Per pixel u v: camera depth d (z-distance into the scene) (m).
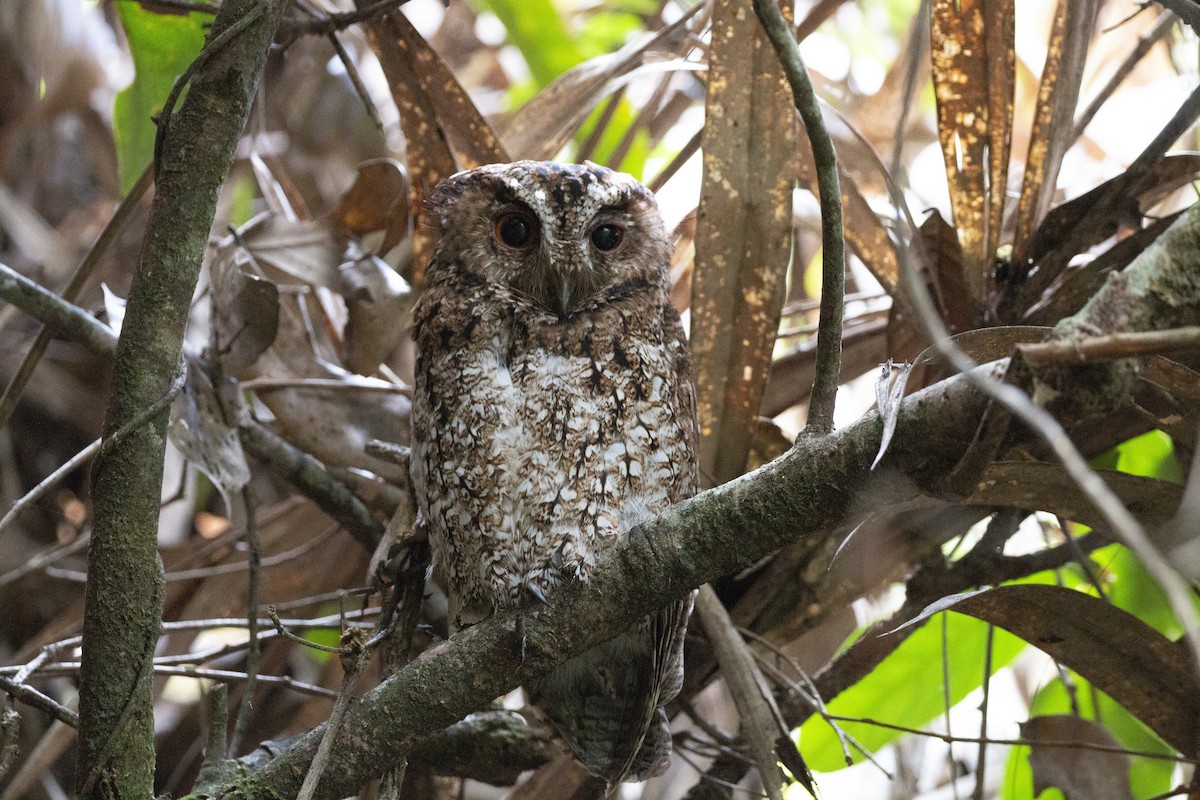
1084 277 5.85
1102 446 5.85
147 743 5.75
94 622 5.74
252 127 5.98
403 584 5.81
